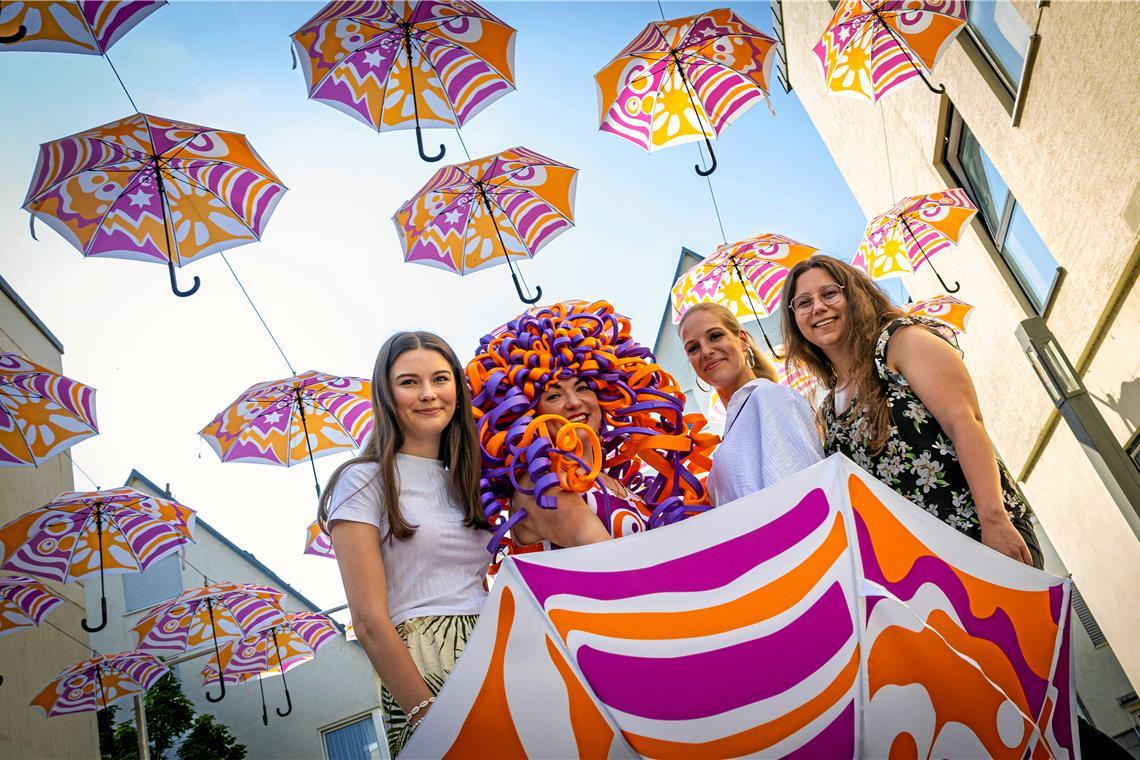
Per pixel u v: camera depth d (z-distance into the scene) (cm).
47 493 1215
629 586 134
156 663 1127
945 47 600
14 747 996
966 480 242
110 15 378
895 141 984
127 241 501
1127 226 554
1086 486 760
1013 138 684
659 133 545
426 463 219
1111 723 1264
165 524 912
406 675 177
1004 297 830
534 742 124
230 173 506
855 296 281
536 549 213
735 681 128
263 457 778
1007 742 154
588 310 256
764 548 139
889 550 148
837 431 275
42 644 1127
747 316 688
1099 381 680
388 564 204
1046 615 172
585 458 215
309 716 1756
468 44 499
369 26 487
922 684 141
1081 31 536
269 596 1140
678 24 521
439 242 588
